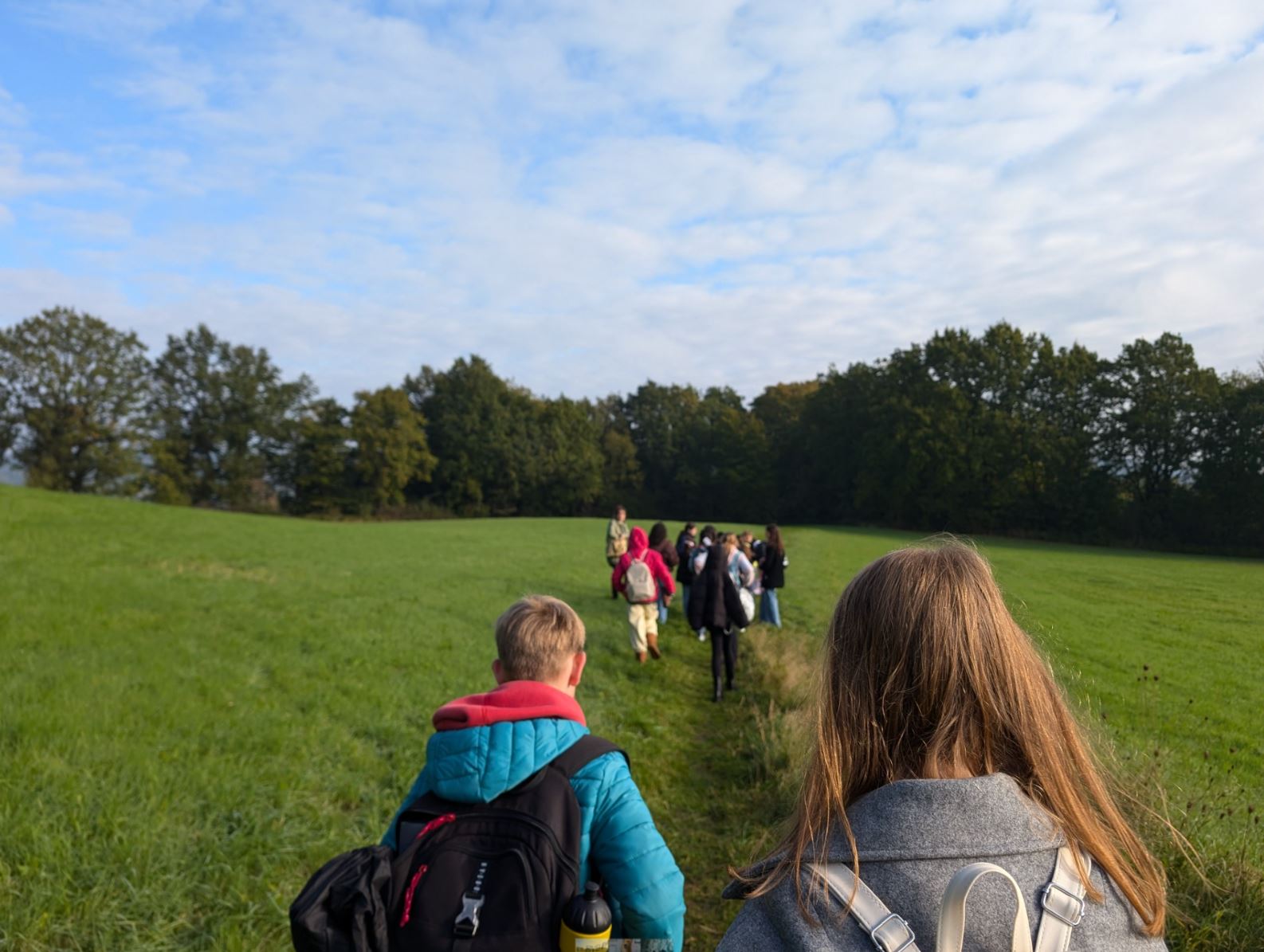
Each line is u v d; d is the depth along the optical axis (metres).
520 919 1.92
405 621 13.39
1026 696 1.23
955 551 1.37
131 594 13.37
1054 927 1.04
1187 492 58.03
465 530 39.12
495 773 2.13
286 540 25.91
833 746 1.26
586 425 94.25
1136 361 63.75
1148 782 4.69
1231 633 15.41
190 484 76.81
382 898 1.98
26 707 6.82
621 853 2.12
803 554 33.62
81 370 69.56
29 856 4.37
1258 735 8.29
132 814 5.03
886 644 1.26
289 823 5.34
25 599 11.91
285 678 9.06
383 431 79.75
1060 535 61.38
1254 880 4.15
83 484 69.69
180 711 7.32
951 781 1.11
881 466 72.31
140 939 4.00
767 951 1.13
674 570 15.48
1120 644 13.58
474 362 92.88
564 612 2.55
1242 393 57.56
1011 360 69.06
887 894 1.07
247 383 79.94
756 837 5.88
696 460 94.38
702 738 8.51
